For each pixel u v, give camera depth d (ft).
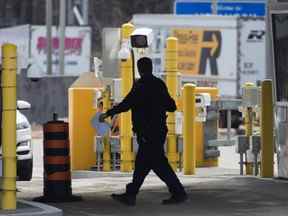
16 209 115.03
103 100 177.06
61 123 132.05
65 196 131.85
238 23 367.86
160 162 126.21
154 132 123.85
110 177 174.50
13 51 113.70
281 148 156.87
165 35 377.09
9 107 114.11
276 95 155.12
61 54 411.13
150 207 125.70
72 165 185.16
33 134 309.42
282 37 153.48
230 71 369.30
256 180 157.89
